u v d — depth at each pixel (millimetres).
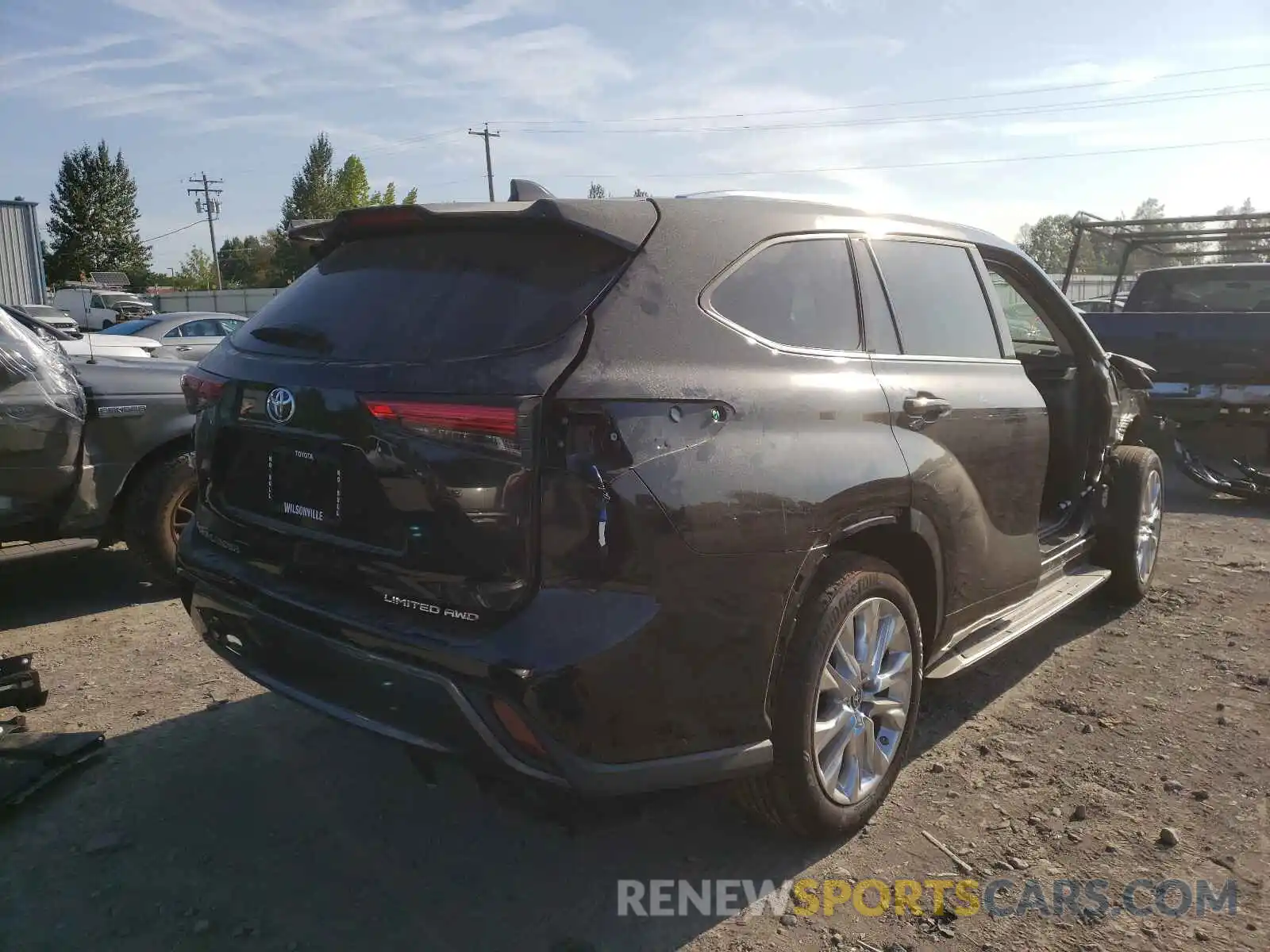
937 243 3768
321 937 2621
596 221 2650
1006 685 4246
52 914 2693
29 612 5129
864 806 3066
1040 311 4719
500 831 3141
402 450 2459
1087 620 5070
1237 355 8117
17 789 3236
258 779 3420
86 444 4785
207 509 3215
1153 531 5363
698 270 2766
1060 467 4910
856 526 2928
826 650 2830
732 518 2553
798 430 2785
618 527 2377
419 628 2465
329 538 2691
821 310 3109
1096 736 3760
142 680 4234
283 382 2779
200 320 17203
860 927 2682
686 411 2531
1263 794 3324
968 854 3006
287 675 2842
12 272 29797
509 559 2365
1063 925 2674
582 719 2363
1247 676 4312
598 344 2477
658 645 2441
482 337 2504
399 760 3561
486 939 2627
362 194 72000
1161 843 3045
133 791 3330
